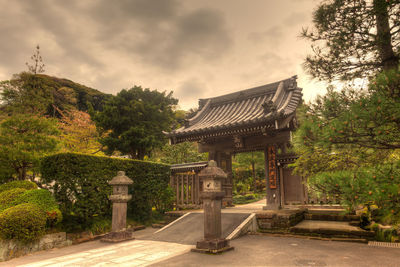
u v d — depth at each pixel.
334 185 4.10
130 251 6.36
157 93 23.56
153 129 21.56
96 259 5.67
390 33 5.30
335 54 5.63
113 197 7.94
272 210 10.60
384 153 4.84
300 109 5.16
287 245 6.59
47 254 6.60
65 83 46.31
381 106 3.82
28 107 13.16
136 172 11.37
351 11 5.19
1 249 6.17
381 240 7.09
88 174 9.16
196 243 6.75
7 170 9.63
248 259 5.27
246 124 10.81
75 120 19.31
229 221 8.63
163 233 8.37
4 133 9.68
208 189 6.28
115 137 20.56
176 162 20.95
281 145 12.22
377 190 3.60
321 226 8.65
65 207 8.62
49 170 8.88
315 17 5.67
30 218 6.83
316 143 4.64
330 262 4.97
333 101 4.55
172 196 12.94
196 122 13.83
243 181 30.44
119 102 20.89
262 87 13.94
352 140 4.43
